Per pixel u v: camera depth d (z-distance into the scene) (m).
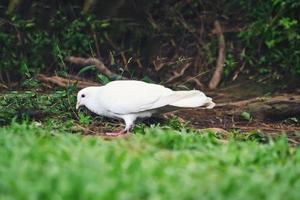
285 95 17.31
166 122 13.98
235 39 19.62
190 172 8.27
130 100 12.21
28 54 18.80
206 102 12.06
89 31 19.20
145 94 12.21
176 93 12.11
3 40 18.75
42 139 10.02
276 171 8.55
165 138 10.28
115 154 8.91
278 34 18.77
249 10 19.77
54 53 18.38
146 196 7.28
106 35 19.31
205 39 19.77
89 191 7.09
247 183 7.75
